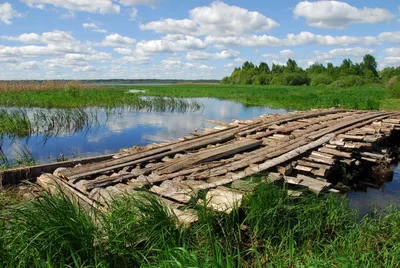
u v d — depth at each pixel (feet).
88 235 12.66
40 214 12.88
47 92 110.93
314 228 16.75
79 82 136.67
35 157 34.55
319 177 23.52
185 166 23.58
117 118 64.23
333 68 318.04
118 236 13.29
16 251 11.73
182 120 63.26
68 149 38.68
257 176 21.01
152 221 14.01
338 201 21.18
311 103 86.79
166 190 18.99
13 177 23.73
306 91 158.81
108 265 12.32
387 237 16.60
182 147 28.96
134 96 102.32
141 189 16.96
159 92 153.38
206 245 13.17
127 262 13.10
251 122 40.65
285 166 23.57
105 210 16.83
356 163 28.89
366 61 305.12
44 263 11.43
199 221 14.75
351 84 214.69
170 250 11.85
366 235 16.17
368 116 43.62
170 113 74.95
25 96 91.97
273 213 16.16
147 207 14.49
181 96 128.77
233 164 23.79
